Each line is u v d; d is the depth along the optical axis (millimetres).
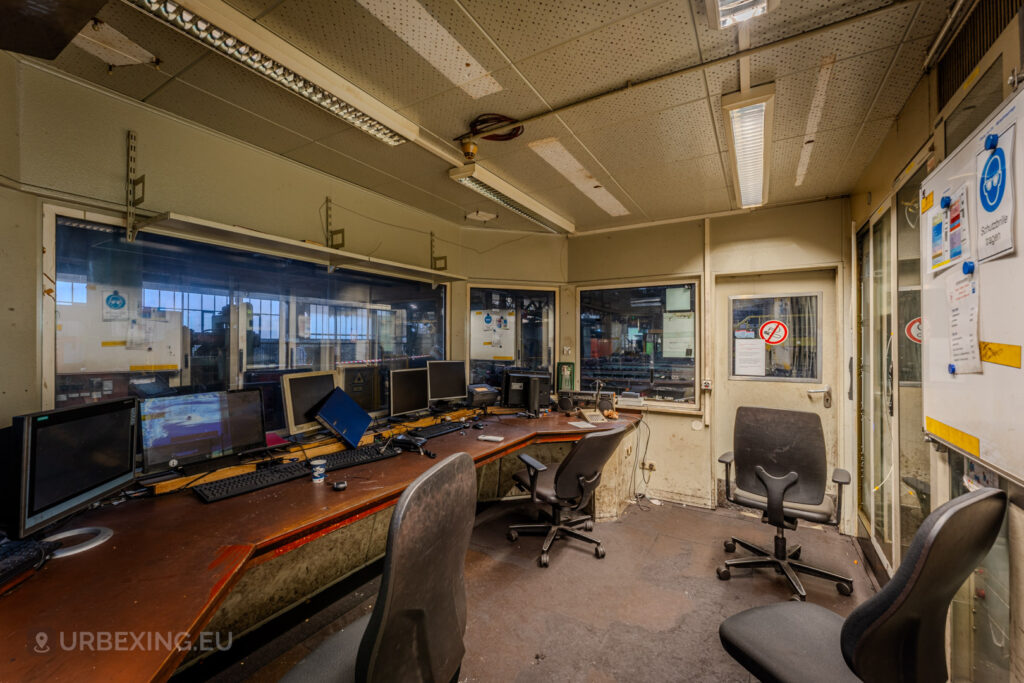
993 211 1080
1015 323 990
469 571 2531
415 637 906
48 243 1724
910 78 1784
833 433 3283
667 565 2600
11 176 1595
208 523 1449
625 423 3391
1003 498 1016
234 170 2320
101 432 1465
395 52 1666
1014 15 1110
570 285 4281
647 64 1734
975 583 1324
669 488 3777
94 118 1827
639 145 2434
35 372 1689
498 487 3744
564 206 3482
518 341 4223
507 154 2551
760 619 1347
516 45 1624
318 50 1650
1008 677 1145
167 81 1816
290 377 2293
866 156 2541
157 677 780
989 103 1237
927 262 1527
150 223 1866
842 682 1100
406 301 3545
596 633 1968
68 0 911
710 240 3662
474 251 4066
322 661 1058
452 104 2023
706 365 3654
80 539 1328
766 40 1590
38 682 742
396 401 3035
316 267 2867
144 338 2055
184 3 1305
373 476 1981
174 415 1801
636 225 3969
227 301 2406
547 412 3826
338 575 2383
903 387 2053
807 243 3299
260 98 1951
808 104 2008
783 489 2311
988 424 1119
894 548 2074
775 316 3521
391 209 3305
